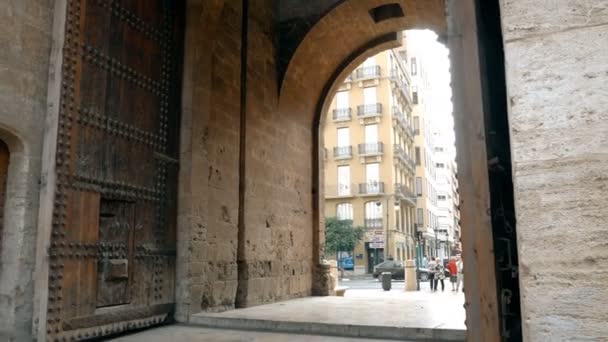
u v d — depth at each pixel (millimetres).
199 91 8383
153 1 7617
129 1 7035
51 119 5609
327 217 42594
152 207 7332
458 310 8750
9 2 5305
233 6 10156
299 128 12945
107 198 6363
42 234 5383
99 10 6410
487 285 3336
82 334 5754
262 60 11211
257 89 10906
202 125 8406
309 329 6926
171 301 7660
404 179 49812
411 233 51750
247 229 10000
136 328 6805
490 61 3861
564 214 2848
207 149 8547
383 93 45531
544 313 2803
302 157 13008
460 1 3695
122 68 6805
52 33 5824
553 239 2846
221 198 9164
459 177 3527
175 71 8109
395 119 46156
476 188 3465
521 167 2979
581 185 2840
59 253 5492
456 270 19641
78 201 5812
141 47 7258
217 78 9375
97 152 6199
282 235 11555
